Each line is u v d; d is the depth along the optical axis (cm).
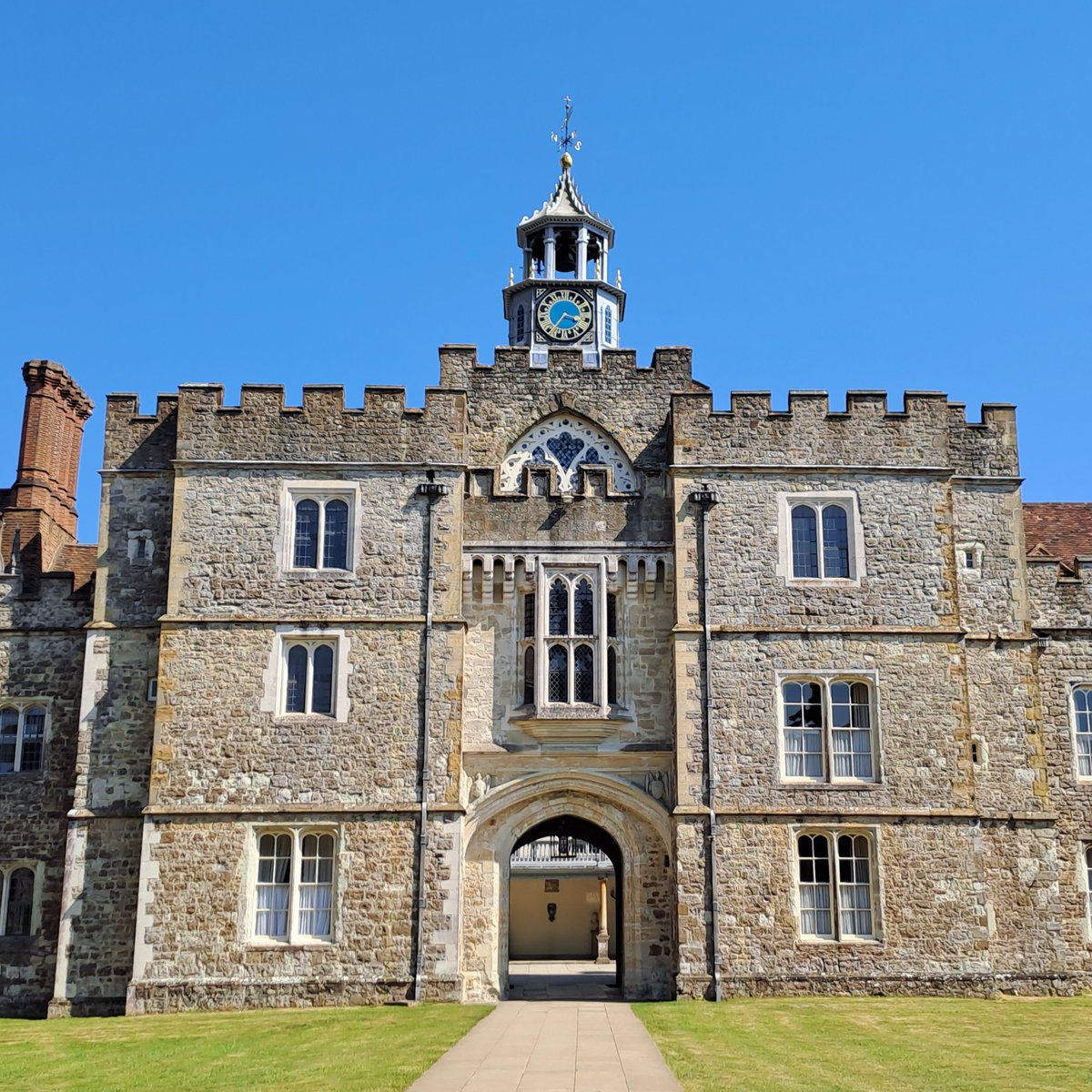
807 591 2844
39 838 2888
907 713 2792
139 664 2848
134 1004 2595
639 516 2939
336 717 2748
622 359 3147
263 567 2822
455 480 2891
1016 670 2928
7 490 3425
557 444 3134
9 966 2820
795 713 2802
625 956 2773
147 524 2920
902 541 2884
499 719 2841
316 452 2891
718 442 2919
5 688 2959
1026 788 2869
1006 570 2977
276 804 2703
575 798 2823
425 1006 2548
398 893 2669
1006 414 3056
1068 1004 2558
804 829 2722
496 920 2756
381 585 2823
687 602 2828
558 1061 1802
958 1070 1756
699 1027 2177
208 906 2650
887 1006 2484
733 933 2666
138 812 2773
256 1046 2048
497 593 2902
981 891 2708
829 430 2938
